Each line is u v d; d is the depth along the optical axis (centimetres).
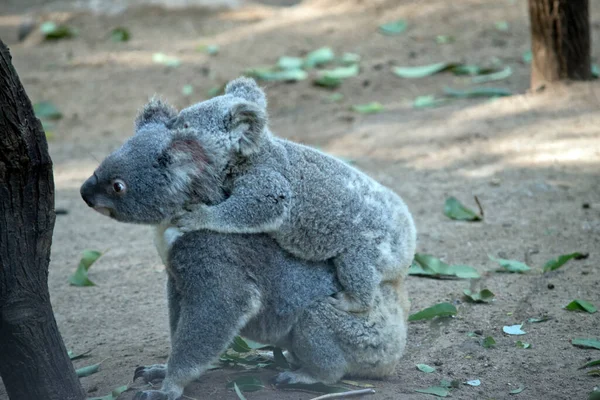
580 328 923
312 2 2730
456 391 792
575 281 1059
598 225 1242
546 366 840
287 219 755
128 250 1292
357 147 1683
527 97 1803
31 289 714
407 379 821
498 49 2173
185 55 2352
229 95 806
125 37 2505
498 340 908
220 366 865
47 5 2841
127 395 788
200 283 748
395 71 2098
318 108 1947
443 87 1981
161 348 935
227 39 2459
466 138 1659
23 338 716
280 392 783
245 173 750
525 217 1305
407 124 1775
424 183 1482
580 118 1664
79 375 866
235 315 750
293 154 778
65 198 1564
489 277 1095
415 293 1051
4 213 687
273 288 774
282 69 2166
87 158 1781
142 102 2080
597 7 2339
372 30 2416
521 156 1551
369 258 771
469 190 1434
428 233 1268
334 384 795
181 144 742
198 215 742
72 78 2259
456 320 965
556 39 1789
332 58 2238
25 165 682
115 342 963
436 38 2300
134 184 736
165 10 2717
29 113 680
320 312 773
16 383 735
